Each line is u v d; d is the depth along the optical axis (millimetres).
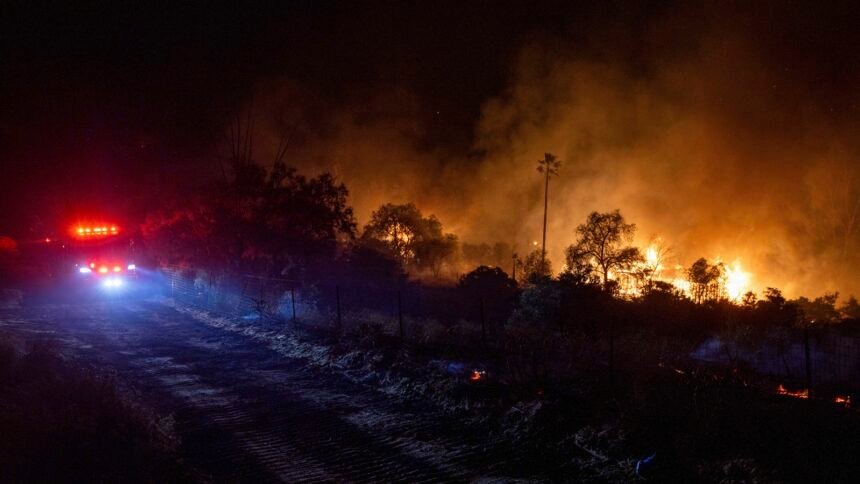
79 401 8727
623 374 10586
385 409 10898
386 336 15289
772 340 14383
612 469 7828
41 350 11242
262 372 13969
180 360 15203
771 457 7223
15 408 7926
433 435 9477
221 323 21016
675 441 7926
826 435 7676
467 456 8602
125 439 7934
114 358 15164
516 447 8852
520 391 10398
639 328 15141
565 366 11539
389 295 25297
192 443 9258
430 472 8086
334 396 11852
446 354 13602
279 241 26391
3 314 21812
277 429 9906
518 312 17625
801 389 11070
